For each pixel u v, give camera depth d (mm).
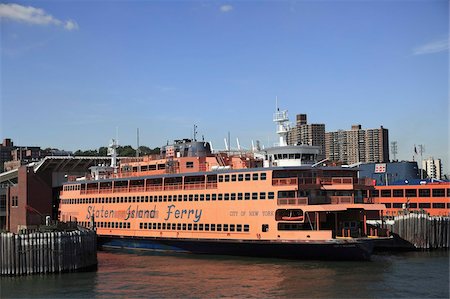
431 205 102812
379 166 124750
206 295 51469
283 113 80562
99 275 62312
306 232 66000
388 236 70812
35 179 109375
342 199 68438
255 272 61906
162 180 83500
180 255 78375
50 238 62594
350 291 52688
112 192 92562
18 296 51969
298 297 50406
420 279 58594
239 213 72062
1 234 60656
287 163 75062
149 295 51844
